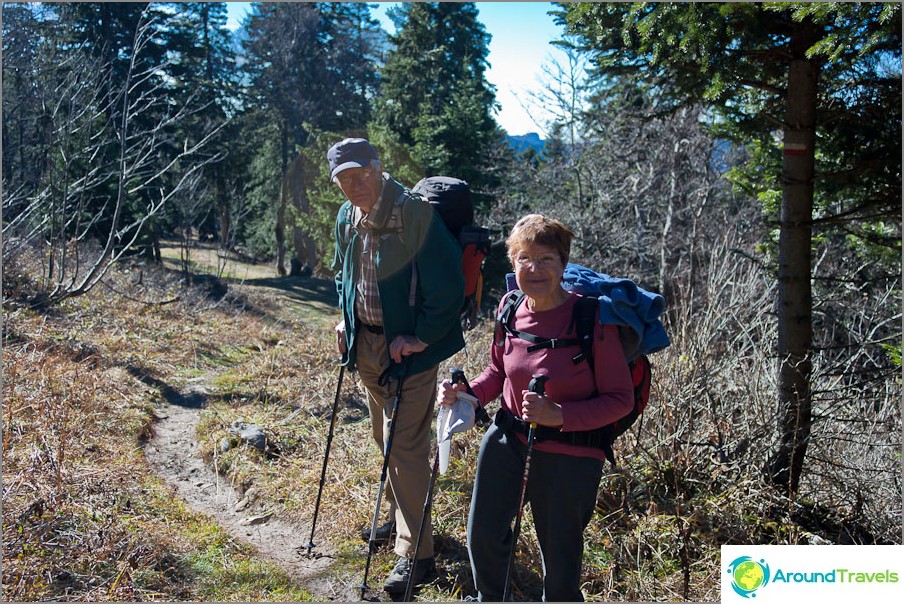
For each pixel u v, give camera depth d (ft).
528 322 8.79
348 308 11.33
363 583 10.66
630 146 44.32
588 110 46.78
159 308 35.37
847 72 15.56
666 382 15.62
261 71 104.32
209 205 93.66
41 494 12.05
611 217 44.39
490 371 9.46
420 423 11.06
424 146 60.18
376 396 11.68
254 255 108.99
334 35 102.78
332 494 13.80
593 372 8.45
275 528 13.09
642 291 8.55
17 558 10.23
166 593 10.29
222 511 13.76
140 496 13.42
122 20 65.92
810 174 15.78
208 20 104.58
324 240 70.59
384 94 75.77
